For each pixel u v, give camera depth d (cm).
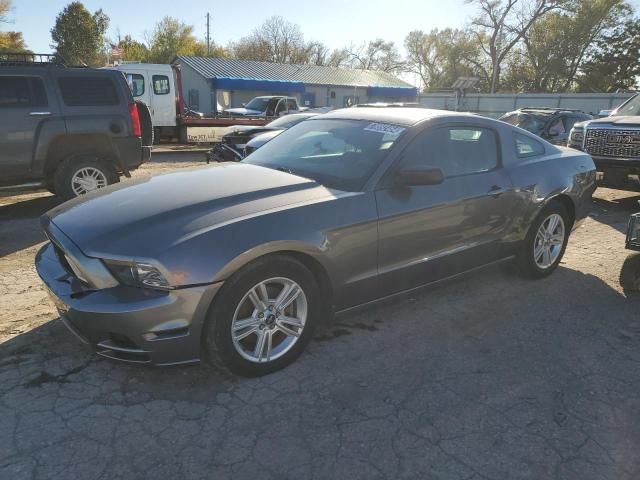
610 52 4962
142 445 259
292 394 304
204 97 3497
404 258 372
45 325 378
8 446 254
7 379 310
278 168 399
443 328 394
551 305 441
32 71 713
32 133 714
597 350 366
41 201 838
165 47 5722
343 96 4022
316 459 253
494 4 5097
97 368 324
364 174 362
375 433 273
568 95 3534
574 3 4938
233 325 300
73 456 249
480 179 418
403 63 7088
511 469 251
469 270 429
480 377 328
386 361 344
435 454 259
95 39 5328
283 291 319
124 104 781
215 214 304
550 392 314
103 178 783
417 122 397
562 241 509
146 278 276
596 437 275
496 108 3884
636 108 917
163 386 308
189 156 1603
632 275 465
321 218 325
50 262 330
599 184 848
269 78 3741
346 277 342
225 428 273
